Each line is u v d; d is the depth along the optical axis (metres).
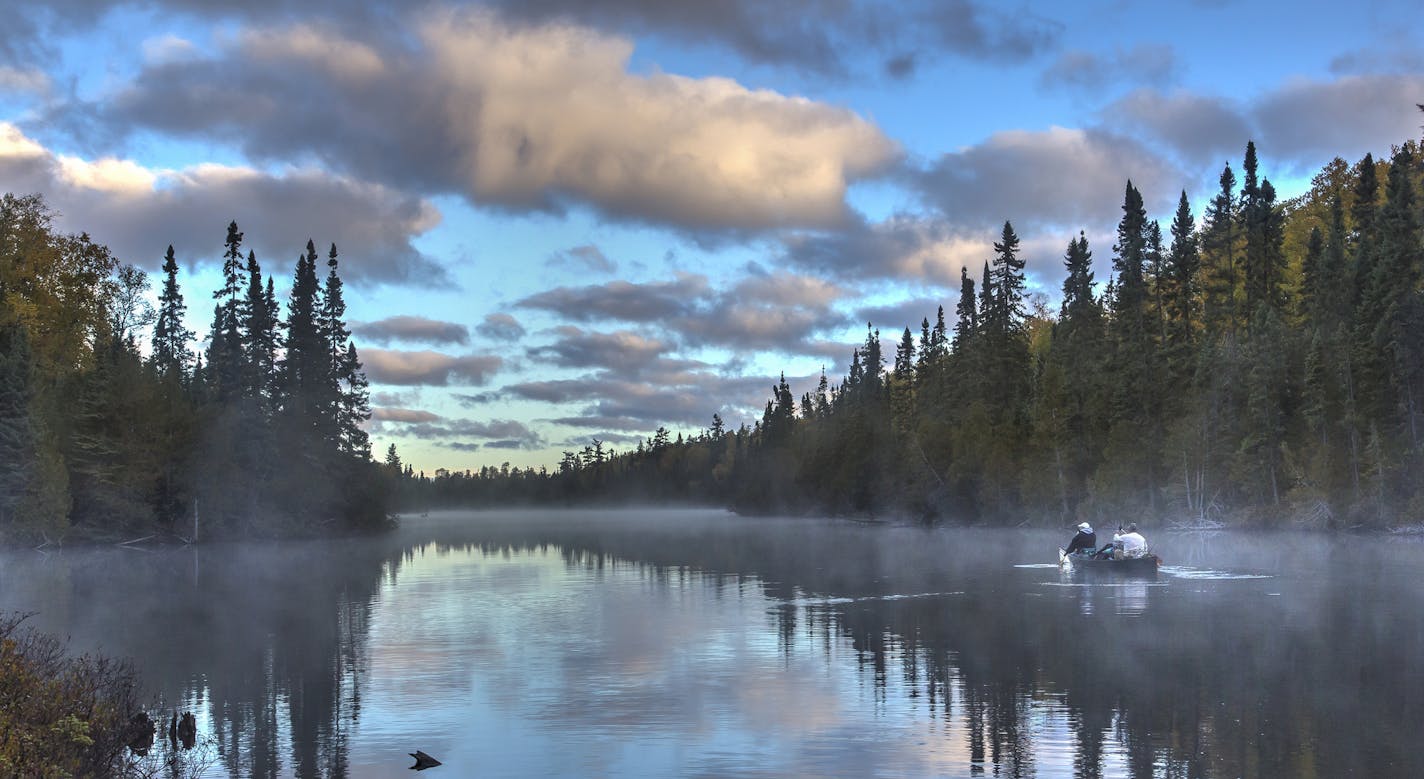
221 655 24.45
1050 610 30.53
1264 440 69.62
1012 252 103.12
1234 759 14.30
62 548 70.50
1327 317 74.12
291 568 55.72
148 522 77.31
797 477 146.50
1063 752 14.84
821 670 21.66
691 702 18.70
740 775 14.11
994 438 93.75
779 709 18.00
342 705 18.83
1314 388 66.75
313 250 93.62
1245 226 89.69
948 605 32.47
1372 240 76.38
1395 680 19.30
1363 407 66.81
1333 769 13.78
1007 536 79.19
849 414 135.88
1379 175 100.25
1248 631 25.39
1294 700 17.75
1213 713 16.92
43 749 11.93
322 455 91.19
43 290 75.50
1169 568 43.75
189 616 32.28
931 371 115.88
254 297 90.56
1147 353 79.25
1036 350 119.75
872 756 14.90
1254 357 71.19
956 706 17.89
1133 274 85.12
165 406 80.12
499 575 48.84
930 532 88.19
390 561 61.44
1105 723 16.41
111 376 76.31
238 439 83.69
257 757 15.43
